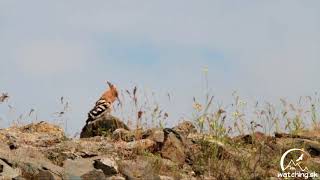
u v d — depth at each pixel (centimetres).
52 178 3844
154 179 3988
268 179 4234
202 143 4519
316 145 4753
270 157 4547
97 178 3859
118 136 4700
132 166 4047
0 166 3891
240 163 4384
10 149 4388
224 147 4472
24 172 3938
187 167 4350
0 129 4825
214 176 4262
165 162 4300
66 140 4753
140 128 4675
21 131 4884
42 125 4938
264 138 4797
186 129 4878
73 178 3853
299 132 4972
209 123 4641
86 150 4375
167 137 4462
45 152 4347
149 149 4422
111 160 4059
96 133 5047
